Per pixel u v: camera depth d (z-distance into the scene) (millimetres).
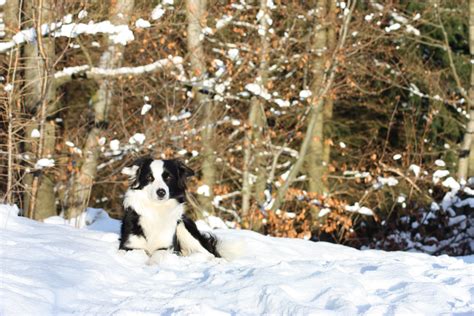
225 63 16516
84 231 8234
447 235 17359
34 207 11578
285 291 5520
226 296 5453
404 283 6070
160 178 7551
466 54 22172
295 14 16188
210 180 14656
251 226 15211
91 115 14016
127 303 5129
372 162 19469
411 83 19969
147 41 14172
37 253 6262
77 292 5320
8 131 11172
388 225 17906
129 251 7305
